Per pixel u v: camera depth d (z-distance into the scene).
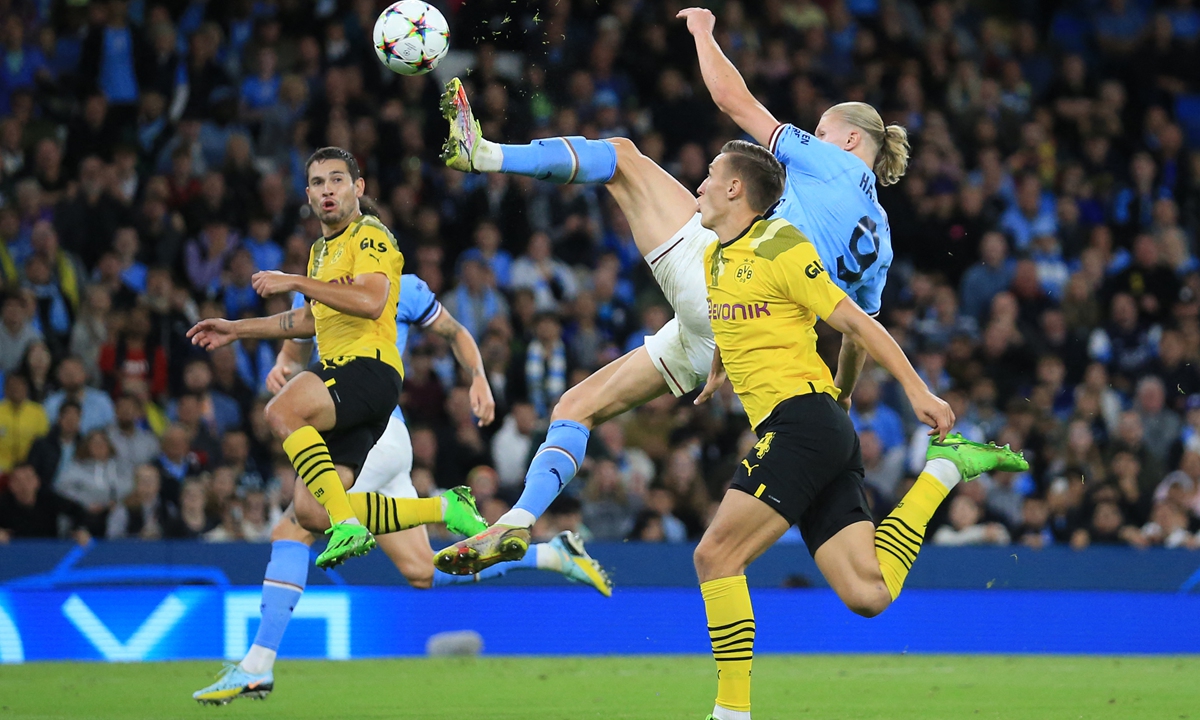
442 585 26.52
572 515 38.41
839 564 18.20
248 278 43.78
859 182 19.56
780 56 56.03
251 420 40.56
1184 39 62.84
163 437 37.66
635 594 36.78
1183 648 38.09
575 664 32.97
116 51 49.41
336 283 20.48
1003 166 56.53
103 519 36.59
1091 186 57.19
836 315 17.41
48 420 39.25
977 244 52.16
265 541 35.56
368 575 35.78
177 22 52.12
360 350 21.48
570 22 54.97
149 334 41.84
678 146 53.25
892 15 60.19
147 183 47.56
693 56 55.81
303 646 34.53
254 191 46.91
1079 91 60.69
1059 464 43.41
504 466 40.94
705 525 39.97
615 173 20.56
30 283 42.16
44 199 45.56
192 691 26.08
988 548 38.19
